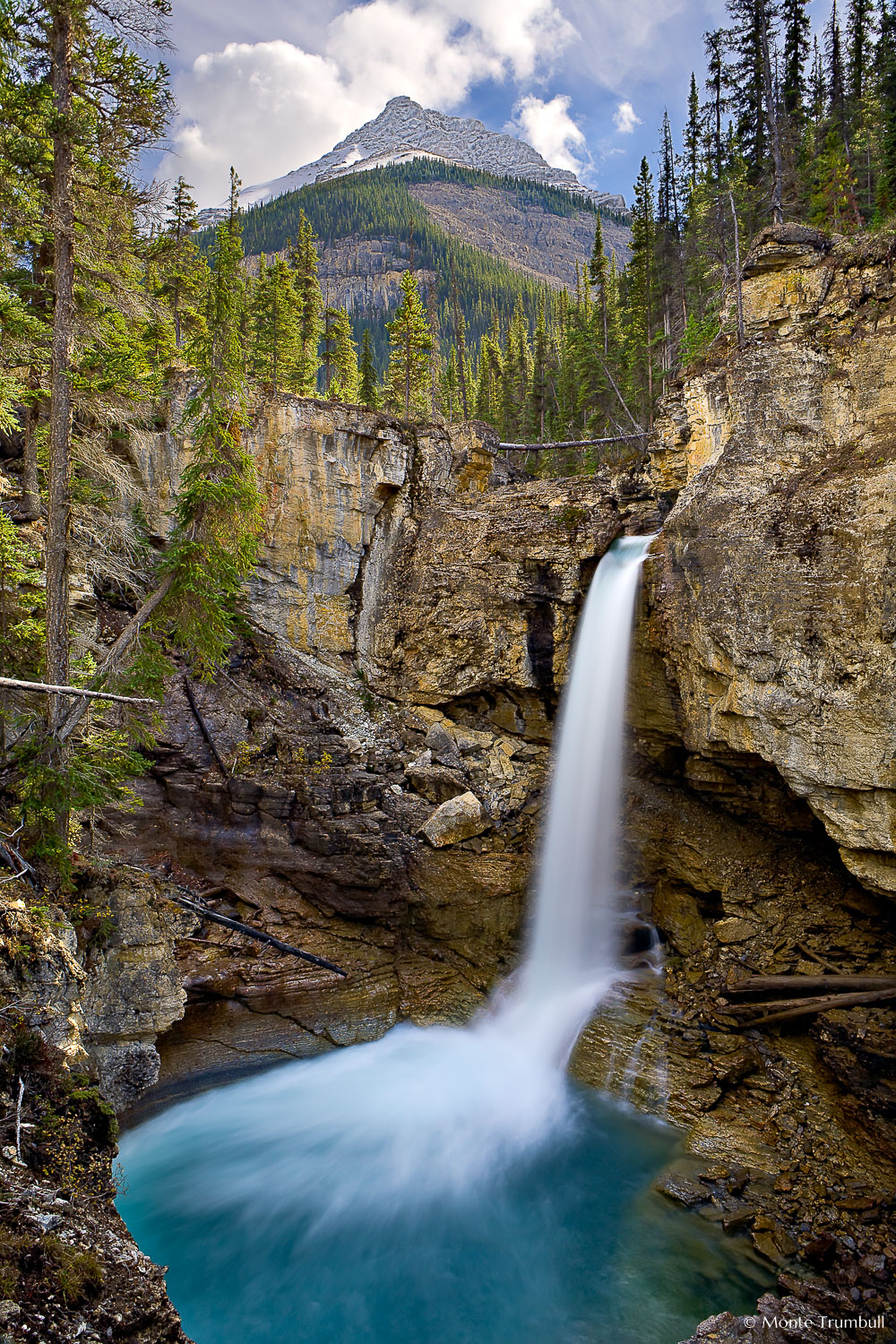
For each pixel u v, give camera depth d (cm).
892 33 3406
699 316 3547
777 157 2800
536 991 1916
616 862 2120
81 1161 896
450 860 2112
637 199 4666
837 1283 1042
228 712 2252
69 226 1286
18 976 1006
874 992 1437
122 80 1318
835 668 1351
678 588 1805
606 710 2130
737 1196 1223
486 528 2442
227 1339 1019
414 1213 1255
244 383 1517
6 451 2122
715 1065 1492
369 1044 1764
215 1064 1609
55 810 1272
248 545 1544
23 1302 622
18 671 1513
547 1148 1401
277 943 1839
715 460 1775
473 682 2464
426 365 4303
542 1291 1092
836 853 1789
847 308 1548
